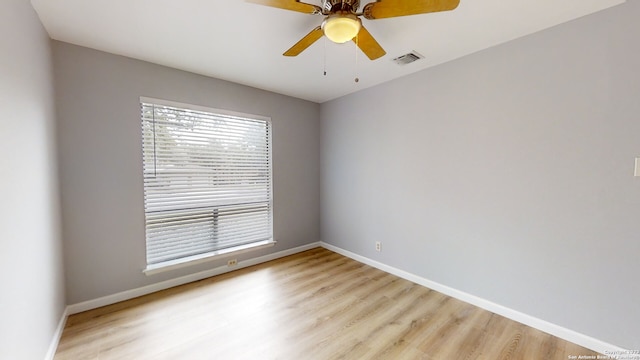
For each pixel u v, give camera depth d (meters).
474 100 2.21
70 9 1.60
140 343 1.76
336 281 2.75
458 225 2.36
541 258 1.90
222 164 2.91
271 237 3.38
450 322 2.02
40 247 1.55
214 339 1.81
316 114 3.79
